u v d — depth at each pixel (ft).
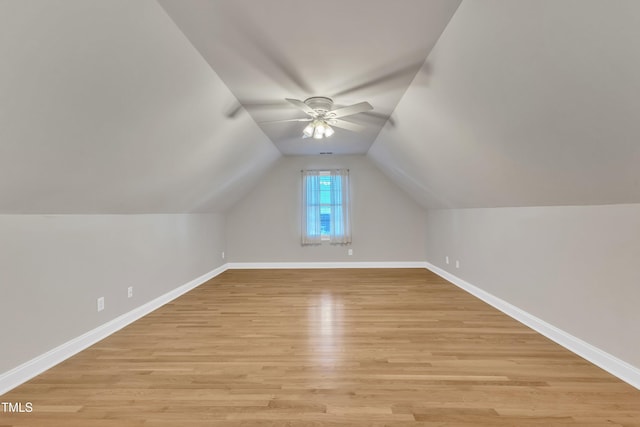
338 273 18.13
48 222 7.25
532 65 5.18
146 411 5.50
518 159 7.72
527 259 9.62
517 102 6.15
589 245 7.25
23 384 6.38
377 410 5.51
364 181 19.92
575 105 5.12
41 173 6.05
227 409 5.56
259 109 10.50
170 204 12.22
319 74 8.03
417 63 7.48
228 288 14.75
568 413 5.37
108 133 6.59
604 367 6.81
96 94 5.61
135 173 8.59
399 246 19.93
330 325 9.71
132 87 6.16
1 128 4.78
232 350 7.96
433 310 11.18
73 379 6.57
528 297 9.59
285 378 6.58
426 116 9.62
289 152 18.28
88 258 8.46
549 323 8.64
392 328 9.42
